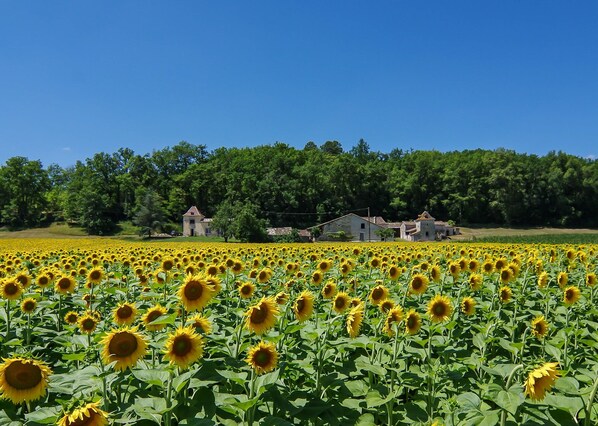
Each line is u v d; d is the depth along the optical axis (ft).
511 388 15.43
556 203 475.72
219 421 16.44
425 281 29.48
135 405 15.20
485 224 484.74
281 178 515.91
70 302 32.32
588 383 18.89
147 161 544.21
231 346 20.17
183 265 46.09
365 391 19.77
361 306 21.75
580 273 46.01
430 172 521.24
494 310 31.22
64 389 15.34
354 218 386.73
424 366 22.04
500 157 501.56
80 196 426.10
